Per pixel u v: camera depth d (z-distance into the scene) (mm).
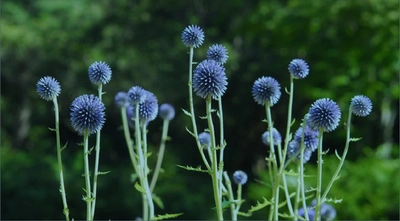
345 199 11984
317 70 17344
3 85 27062
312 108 3537
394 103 18125
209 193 18797
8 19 26703
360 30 17000
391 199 12234
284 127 22172
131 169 18734
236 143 23797
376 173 12516
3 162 17859
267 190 13086
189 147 22578
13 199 17219
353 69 16875
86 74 24875
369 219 12023
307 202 8688
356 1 16656
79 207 17406
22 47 25609
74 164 18312
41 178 17453
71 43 25297
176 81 23406
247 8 21625
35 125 27125
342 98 16797
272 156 3664
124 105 4895
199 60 23469
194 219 17266
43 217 17141
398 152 16297
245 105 23312
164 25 24156
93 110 3303
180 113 23109
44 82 3354
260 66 22547
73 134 26375
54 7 26594
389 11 16703
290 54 18766
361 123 18000
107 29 24594
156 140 23188
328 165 12977
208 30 23031
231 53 22406
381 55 16828
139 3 25266
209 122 3352
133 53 23828
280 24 18188
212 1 23750
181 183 18312
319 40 17547
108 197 17391
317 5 17328
